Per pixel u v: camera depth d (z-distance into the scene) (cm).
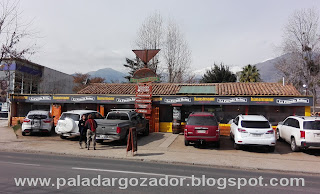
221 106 1712
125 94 1886
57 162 902
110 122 1257
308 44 2644
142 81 1734
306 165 924
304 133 1098
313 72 2655
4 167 797
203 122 1206
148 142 1388
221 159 1006
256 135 1134
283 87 1802
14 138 1469
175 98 1706
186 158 1012
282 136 1377
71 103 1955
